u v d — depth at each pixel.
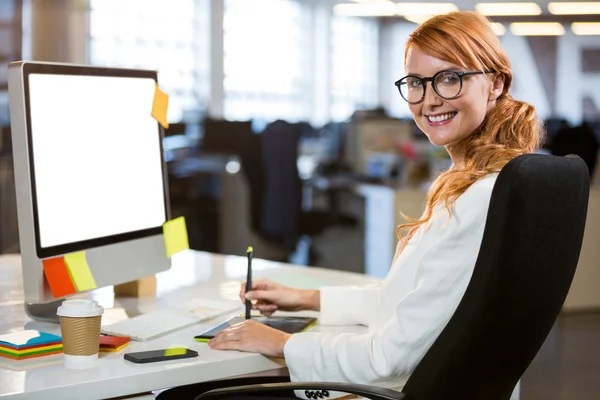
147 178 1.95
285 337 1.54
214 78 9.39
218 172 6.89
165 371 1.39
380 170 6.46
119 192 1.83
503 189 1.29
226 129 6.88
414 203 5.44
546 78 11.45
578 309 5.59
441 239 1.39
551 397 3.80
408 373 1.42
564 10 9.95
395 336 1.40
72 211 1.68
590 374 4.18
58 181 1.64
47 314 1.75
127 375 1.34
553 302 1.36
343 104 11.34
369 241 5.86
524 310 1.33
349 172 7.02
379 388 1.33
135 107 1.92
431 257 1.39
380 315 1.53
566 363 4.38
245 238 6.88
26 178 1.57
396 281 1.50
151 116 1.98
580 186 1.36
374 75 11.69
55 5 7.35
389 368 1.40
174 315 1.78
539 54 11.45
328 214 7.15
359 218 7.13
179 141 7.17
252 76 9.96
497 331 1.32
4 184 3.98
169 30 8.76
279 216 6.78
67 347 1.38
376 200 5.71
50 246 1.61
